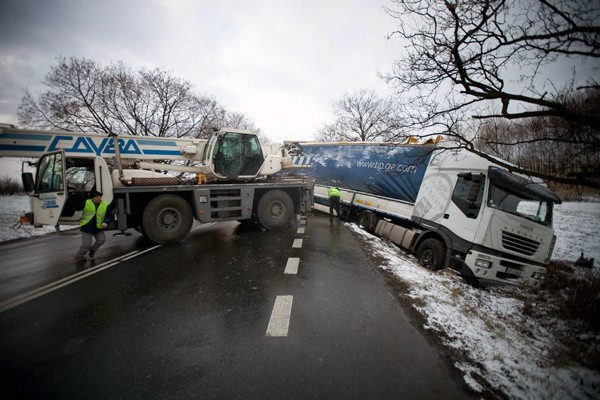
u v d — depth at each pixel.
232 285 4.82
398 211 8.73
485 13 3.16
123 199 7.12
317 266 5.82
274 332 3.37
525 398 2.53
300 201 10.30
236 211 8.86
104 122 20.05
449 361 2.97
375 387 2.52
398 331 3.49
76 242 8.62
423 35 3.79
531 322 4.53
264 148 9.95
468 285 5.87
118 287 4.75
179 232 7.73
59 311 3.93
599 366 3.18
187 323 3.59
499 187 6.05
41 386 2.51
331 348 3.09
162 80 21.52
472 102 3.83
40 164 6.88
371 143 10.65
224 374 2.66
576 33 2.88
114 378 2.61
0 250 7.79
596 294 5.14
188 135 23.23
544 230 6.15
